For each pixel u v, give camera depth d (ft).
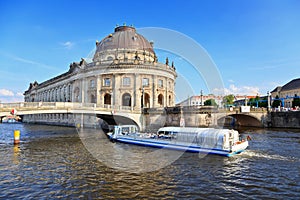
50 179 50.70
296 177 52.01
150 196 41.57
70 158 71.05
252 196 41.68
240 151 76.48
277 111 189.37
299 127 173.99
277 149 84.33
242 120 211.20
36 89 379.96
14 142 100.37
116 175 53.26
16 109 99.14
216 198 40.81
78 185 46.96
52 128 198.70
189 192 43.39
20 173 55.21
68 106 118.32
